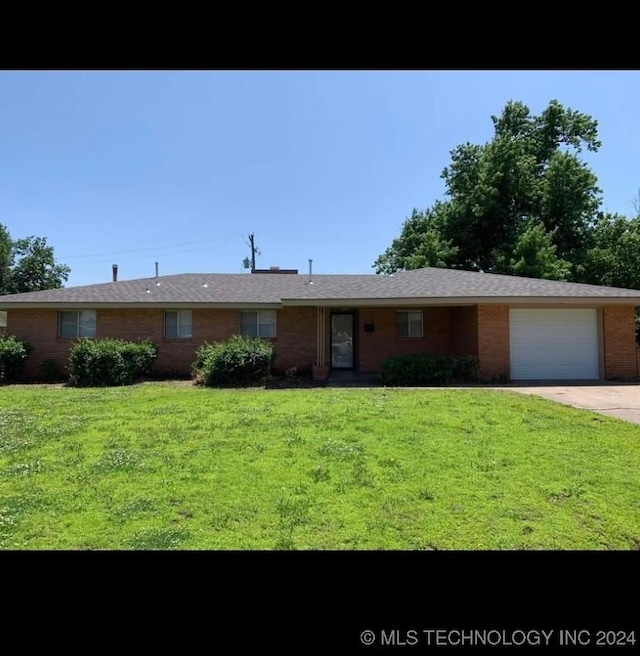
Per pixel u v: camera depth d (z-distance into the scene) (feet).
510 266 83.76
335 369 52.44
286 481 14.34
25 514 11.98
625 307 43.73
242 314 49.70
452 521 11.47
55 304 46.83
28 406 29.35
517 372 43.29
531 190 91.45
